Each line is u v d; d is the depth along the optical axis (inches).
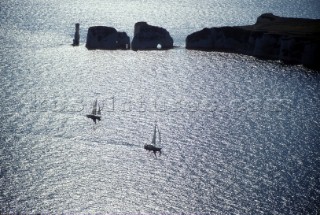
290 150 5999.0
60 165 5541.3
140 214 4889.3
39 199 5019.7
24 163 5546.3
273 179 5452.8
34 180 5275.6
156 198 5108.3
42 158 5644.7
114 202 5029.5
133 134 6230.3
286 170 5610.2
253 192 5241.1
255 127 6525.6
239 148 6003.9
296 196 5201.8
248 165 5674.2
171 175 5457.7
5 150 5757.9
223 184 5344.5
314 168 5654.5
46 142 5949.8
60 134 6136.8
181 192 5201.8
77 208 4923.7
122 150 5876.0
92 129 6284.5
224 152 5915.4
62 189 5167.3
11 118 6471.5
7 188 5147.6
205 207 5017.2
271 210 5007.4
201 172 5526.6
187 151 5910.4
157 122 6565.0
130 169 5531.5
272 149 6013.8
